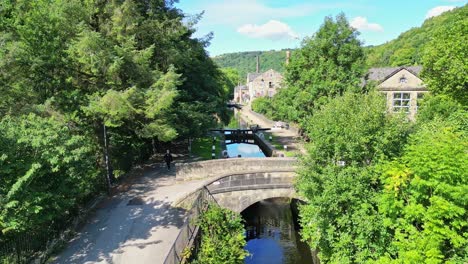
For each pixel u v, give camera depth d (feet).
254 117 238.27
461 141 35.14
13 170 35.76
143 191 63.00
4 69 52.65
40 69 58.75
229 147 147.95
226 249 46.68
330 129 43.16
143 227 49.37
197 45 87.30
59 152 38.04
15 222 33.22
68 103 60.70
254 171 65.16
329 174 41.27
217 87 98.48
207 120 82.94
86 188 49.37
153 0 74.02
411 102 128.16
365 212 38.99
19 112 51.96
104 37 62.03
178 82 63.93
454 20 75.97
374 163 40.65
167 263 36.81
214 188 61.98
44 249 42.39
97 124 65.31
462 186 32.17
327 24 95.71
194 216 50.57
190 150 98.63
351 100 44.39
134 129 68.64
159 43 74.18
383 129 40.60
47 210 39.88
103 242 45.16
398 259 35.55
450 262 32.50
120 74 62.80
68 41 59.62
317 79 93.91
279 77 334.65
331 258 43.42
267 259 62.54
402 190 36.14
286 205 89.30
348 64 95.76
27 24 56.44
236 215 56.34
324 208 40.88
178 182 68.08
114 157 77.20
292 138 134.10
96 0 62.28
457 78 66.59
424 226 33.86
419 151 34.65
